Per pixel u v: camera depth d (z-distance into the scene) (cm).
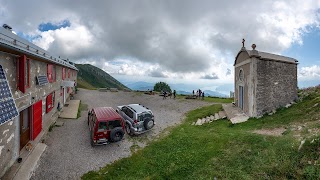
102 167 1063
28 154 1052
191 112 2261
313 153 757
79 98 3075
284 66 1709
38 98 1284
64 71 2380
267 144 972
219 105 2355
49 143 1292
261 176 751
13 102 744
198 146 1179
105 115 1319
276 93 1648
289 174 714
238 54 1895
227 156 965
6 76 832
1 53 790
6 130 850
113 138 1238
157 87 5325
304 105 1495
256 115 1555
